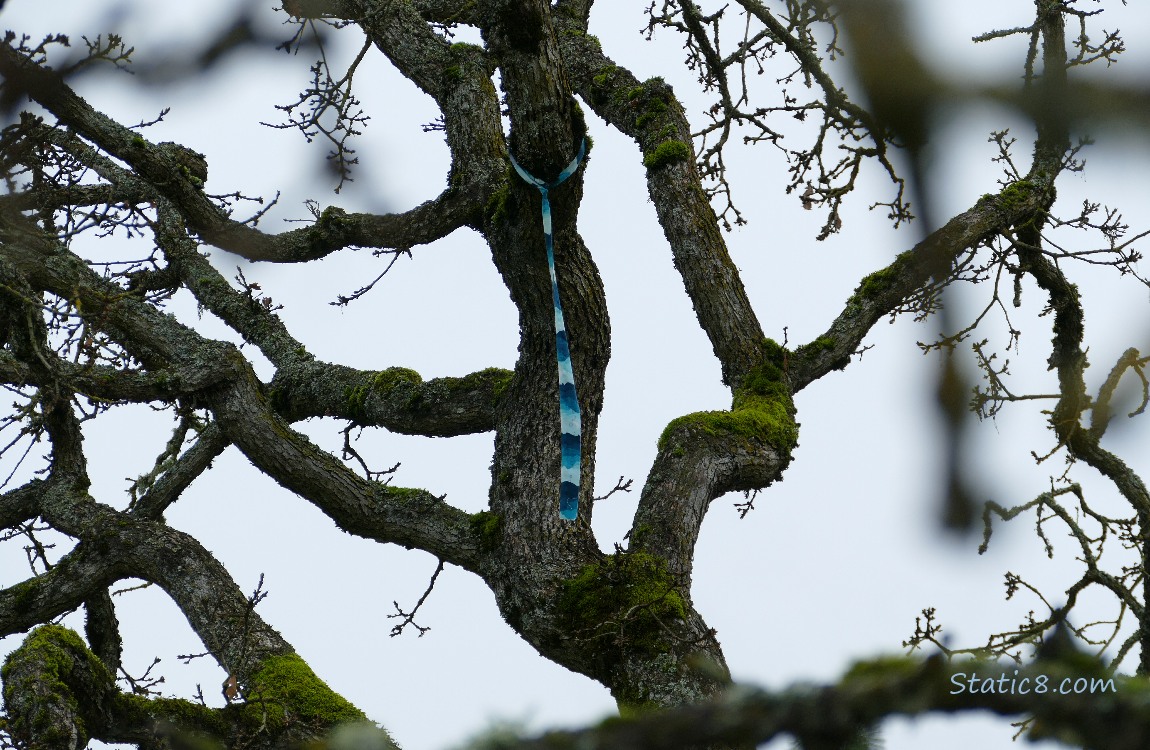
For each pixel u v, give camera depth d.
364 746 1.82
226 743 10.67
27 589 13.09
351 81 8.31
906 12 0.94
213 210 14.07
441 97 15.62
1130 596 10.53
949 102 0.92
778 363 14.12
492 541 11.68
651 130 15.13
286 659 11.75
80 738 10.20
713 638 10.31
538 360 11.58
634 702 10.04
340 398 15.01
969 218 13.38
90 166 16.66
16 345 10.70
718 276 14.25
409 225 15.20
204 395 12.82
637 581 10.80
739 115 12.49
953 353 1.03
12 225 9.77
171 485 14.69
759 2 10.12
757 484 12.86
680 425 12.73
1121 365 9.74
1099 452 13.84
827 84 9.72
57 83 1.42
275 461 12.63
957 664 1.57
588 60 16.44
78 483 14.19
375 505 12.66
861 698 1.53
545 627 10.89
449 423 14.04
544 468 11.60
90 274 13.07
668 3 12.44
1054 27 11.41
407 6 16.02
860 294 14.65
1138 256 12.70
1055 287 14.26
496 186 14.85
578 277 10.94
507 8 9.03
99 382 11.97
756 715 1.55
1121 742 1.49
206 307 16.73
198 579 12.62
